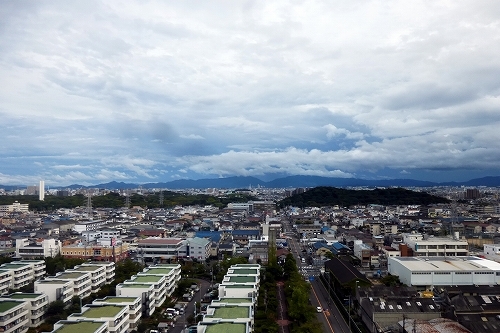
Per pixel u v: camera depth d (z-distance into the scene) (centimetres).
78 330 8538
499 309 11031
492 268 15212
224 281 13000
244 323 8744
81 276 13825
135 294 12106
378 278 16988
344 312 12862
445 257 17950
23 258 19712
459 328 9881
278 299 14300
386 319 10831
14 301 10981
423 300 11538
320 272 18550
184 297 14388
